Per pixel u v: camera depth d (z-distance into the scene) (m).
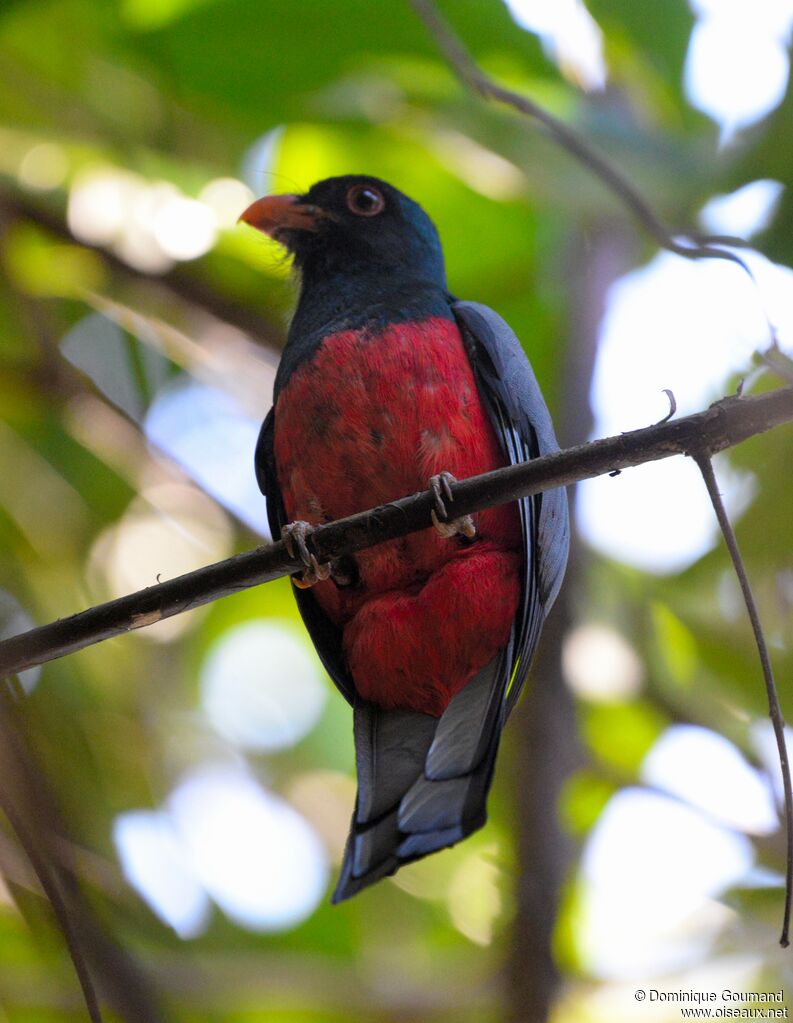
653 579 12.32
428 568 7.87
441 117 11.67
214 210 11.98
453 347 8.15
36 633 6.27
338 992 11.11
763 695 11.62
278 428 8.30
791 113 8.77
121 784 11.41
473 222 12.71
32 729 8.27
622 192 8.02
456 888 12.65
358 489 8.01
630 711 12.41
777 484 10.46
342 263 9.80
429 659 7.90
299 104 12.11
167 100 12.38
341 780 13.48
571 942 11.69
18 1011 9.59
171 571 12.27
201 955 11.20
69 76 12.27
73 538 12.01
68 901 7.28
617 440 6.33
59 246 11.85
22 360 11.80
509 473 6.62
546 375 12.50
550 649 10.93
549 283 12.56
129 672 12.17
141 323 12.04
